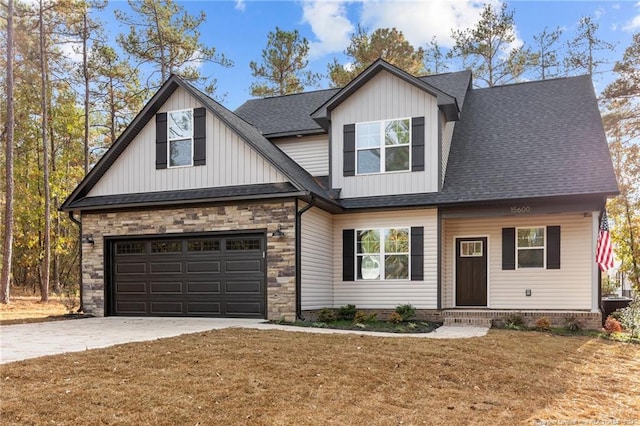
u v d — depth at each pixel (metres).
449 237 14.29
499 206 12.84
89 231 14.33
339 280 14.17
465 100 17.23
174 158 13.80
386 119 14.05
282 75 27.78
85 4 21.67
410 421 5.25
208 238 13.17
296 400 5.62
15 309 16.33
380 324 12.16
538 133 14.50
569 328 11.73
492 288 13.87
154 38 25.00
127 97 26.02
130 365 6.58
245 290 12.65
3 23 20.19
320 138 15.79
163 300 13.53
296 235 12.12
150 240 13.81
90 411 4.89
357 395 5.93
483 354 8.15
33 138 25.86
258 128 16.56
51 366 6.38
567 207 12.34
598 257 11.91
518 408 5.87
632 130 23.81
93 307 14.09
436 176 13.45
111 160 14.37
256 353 7.48
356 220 14.16
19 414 4.73
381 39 25.91
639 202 23.77
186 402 5.27
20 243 25.55
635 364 8.44
